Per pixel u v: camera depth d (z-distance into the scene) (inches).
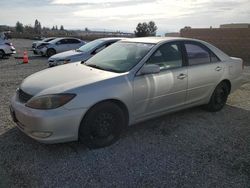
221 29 785.6
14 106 148.9
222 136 174.7
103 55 195.9
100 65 180.1
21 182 121.0
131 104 159.8
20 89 156.3
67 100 137.2
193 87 193.3
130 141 163.5
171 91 179.0
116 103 156.3
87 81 148.2
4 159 139.2
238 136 175.3
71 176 126.6
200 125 191.9
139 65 165.6
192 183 123.6
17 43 1478.8
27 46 1231.5
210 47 212.7
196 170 134.0
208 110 219.3
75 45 789.9
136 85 159.8
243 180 126.8
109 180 124.3
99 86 146.6
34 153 145.9
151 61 171.3
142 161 141.3
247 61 678.5
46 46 746.2
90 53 408.2
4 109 215.3
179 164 139.1
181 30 897.5
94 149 151.6
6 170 129.6
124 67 167.3
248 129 187.2
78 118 140.3
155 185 121.6
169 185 121.7
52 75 163.2
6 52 676.7
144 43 187.6
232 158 146.6
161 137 170.6
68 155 144.9
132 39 205.5
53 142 138.3
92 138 149.9
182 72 184.4
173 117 205.6
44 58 706.8
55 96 136.6
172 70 179.6
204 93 204.7
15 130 173.8
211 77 205.0
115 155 146.6
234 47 764.6
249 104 245.4
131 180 124.8
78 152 148.3
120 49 192.9
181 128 185.6
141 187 120.0
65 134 139.4
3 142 157.3
